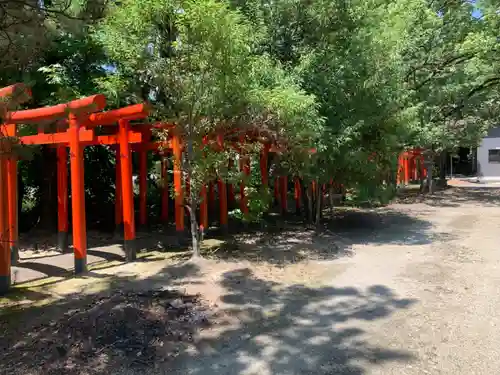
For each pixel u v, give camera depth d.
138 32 6.84
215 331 4.61
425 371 3.70
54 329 4.57
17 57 5.46
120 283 6.48
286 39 9.73
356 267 7.22
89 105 6.29
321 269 7.12
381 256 7.99
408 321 4.82
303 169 9.20
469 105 19.94
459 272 6.79
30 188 12.47
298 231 10.77
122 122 7.82
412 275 6.66
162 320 4.75
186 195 7.87
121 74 8.64
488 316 4.92
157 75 6.93
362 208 15.58
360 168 9.40
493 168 31.62
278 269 7.14
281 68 8.82
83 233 7.16
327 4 9.22
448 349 4.11
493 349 4.10
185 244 9.41
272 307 5.35
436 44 15.84
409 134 11.20
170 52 7.04
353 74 8.85
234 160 8.91
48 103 8.85
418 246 8.87
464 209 15.30
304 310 5.24
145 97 8.64
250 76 7.24
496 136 31.30
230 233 10.52
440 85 17.27
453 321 4.80
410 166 29.39
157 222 12.32
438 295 5.70
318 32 9.61
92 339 4.24
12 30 4.86
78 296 5.93
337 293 5.87
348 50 9.10
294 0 9.27
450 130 19.95
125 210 7.92
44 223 10.85
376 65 9.01
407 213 14.30
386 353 4.05
